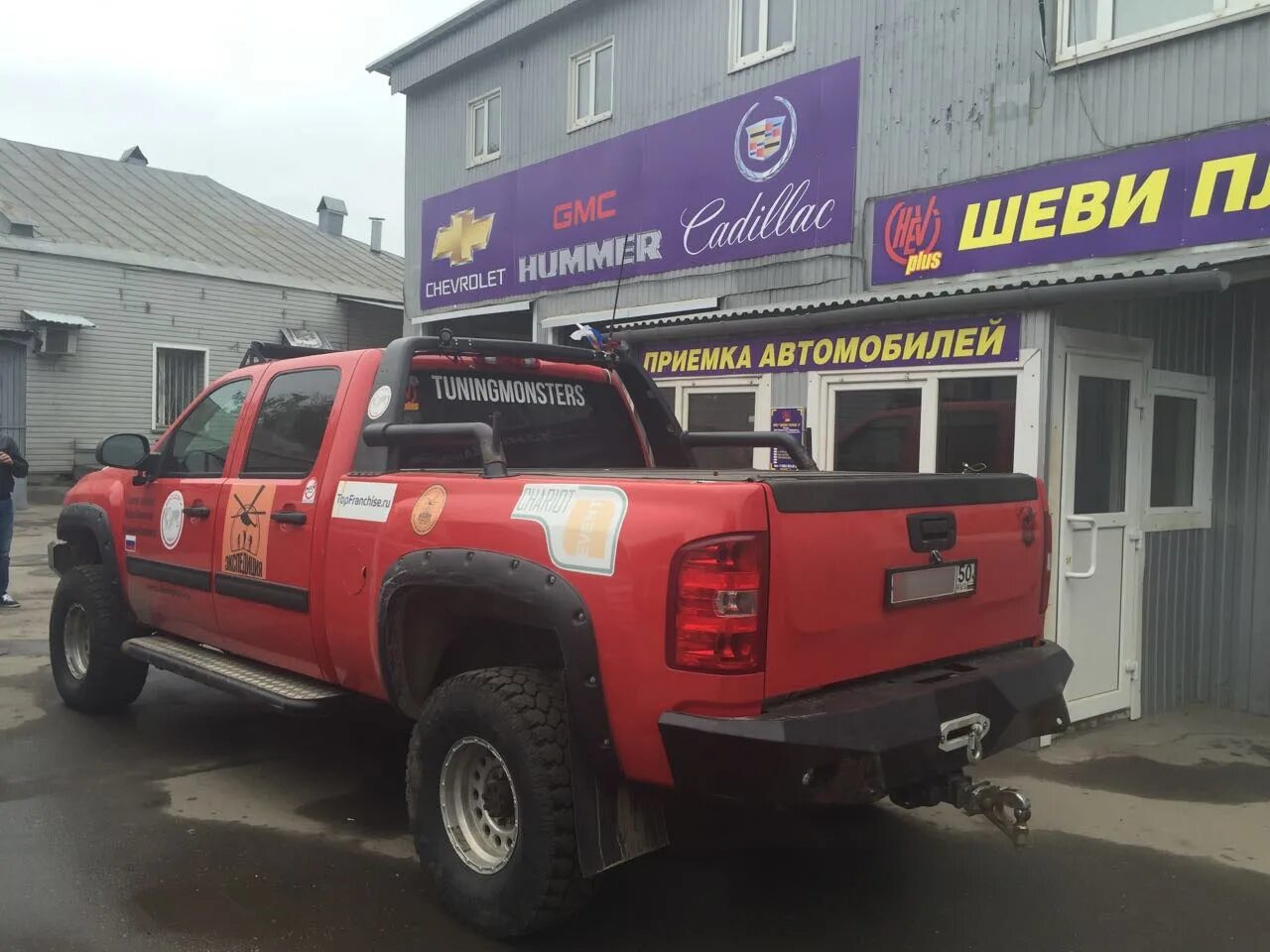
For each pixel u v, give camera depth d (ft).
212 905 11.82
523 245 38.19
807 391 22.16
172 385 72.23
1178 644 21.20
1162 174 20.65
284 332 76.84
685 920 11.80
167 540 16.97
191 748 17.53
